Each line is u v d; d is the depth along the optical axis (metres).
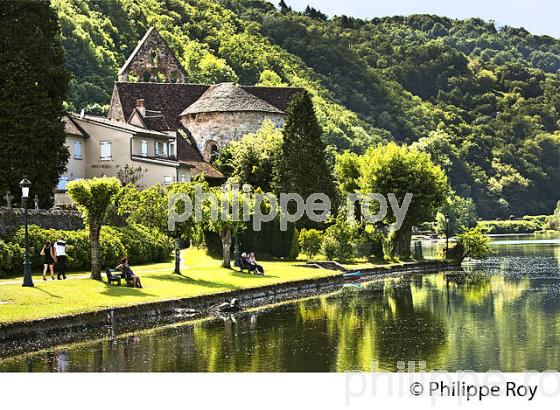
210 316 48.38
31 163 67.88
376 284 69.06
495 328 45.12
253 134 108.00
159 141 95.88
